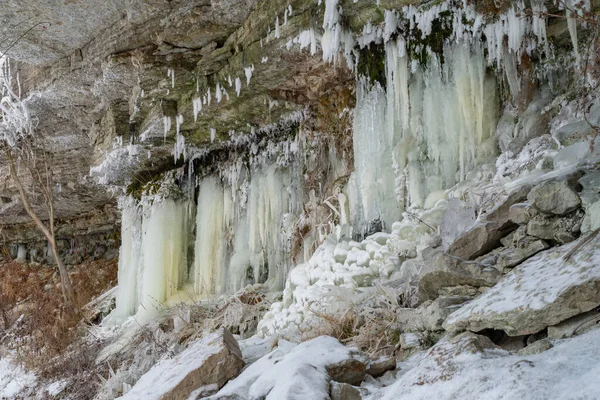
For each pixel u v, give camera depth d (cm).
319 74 766
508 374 238
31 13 780
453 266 410
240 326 764
